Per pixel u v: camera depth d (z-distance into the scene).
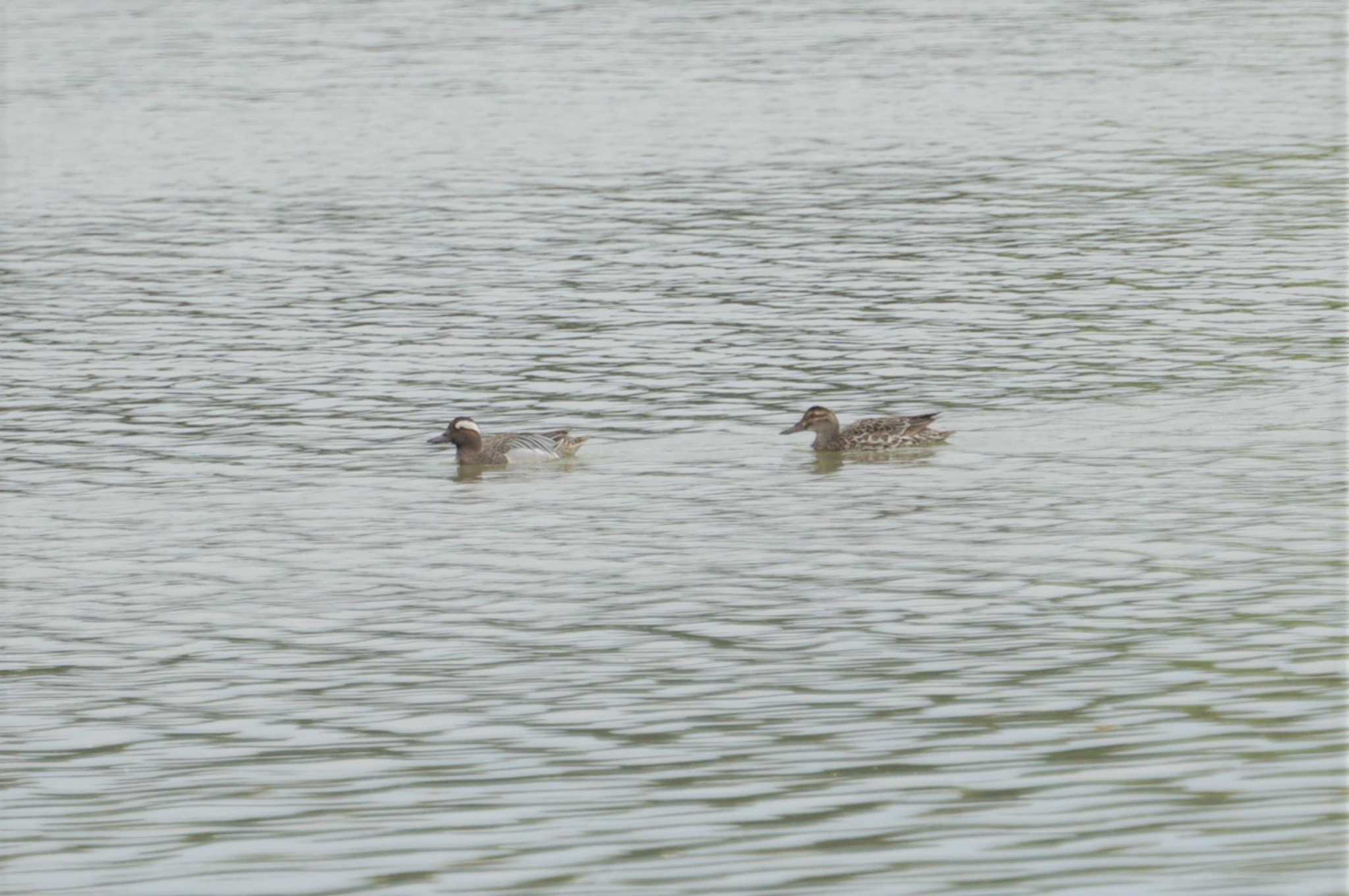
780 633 24.88
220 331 45.00
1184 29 98.69
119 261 53.16
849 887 16.95
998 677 22.83
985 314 44.88
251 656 24.69
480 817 19.12
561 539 29.52
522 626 25.52
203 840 18.81
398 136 73.69
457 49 96.56
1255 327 42.75
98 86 86.88
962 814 18.56
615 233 55.56
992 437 34.75
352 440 35.94
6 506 31.94
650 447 35.03
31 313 47.16
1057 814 18.42
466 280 50.06
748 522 30.16
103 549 29.55
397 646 24.86
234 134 74.62
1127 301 45.72
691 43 97.06
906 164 65.62
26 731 22.19
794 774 19.94
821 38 98.06
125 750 21.52
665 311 46.16
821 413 34.16
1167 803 18.55
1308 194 58.62
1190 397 37.06
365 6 113.19
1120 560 27.44
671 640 24.73
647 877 17.44
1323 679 22.19
